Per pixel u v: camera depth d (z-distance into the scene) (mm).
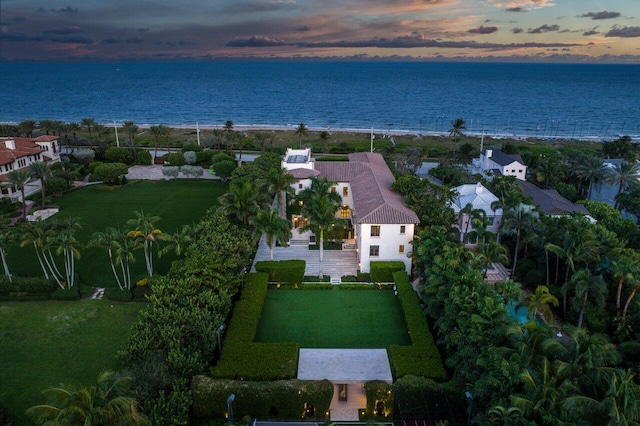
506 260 47031
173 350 32719
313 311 46656
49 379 35969
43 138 96062
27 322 43969
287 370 34875
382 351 38812
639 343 32000
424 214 55406
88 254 59688
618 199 71250
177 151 117562
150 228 48656
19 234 48438
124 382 24453
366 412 33656
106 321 44344
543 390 24359
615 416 21859
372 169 71375
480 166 99125
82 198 82875
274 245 61688
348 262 57281
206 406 32562
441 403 32438
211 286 42469
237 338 38781
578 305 40969
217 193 86500
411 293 46656
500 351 28078
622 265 38656
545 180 84188
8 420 31375
